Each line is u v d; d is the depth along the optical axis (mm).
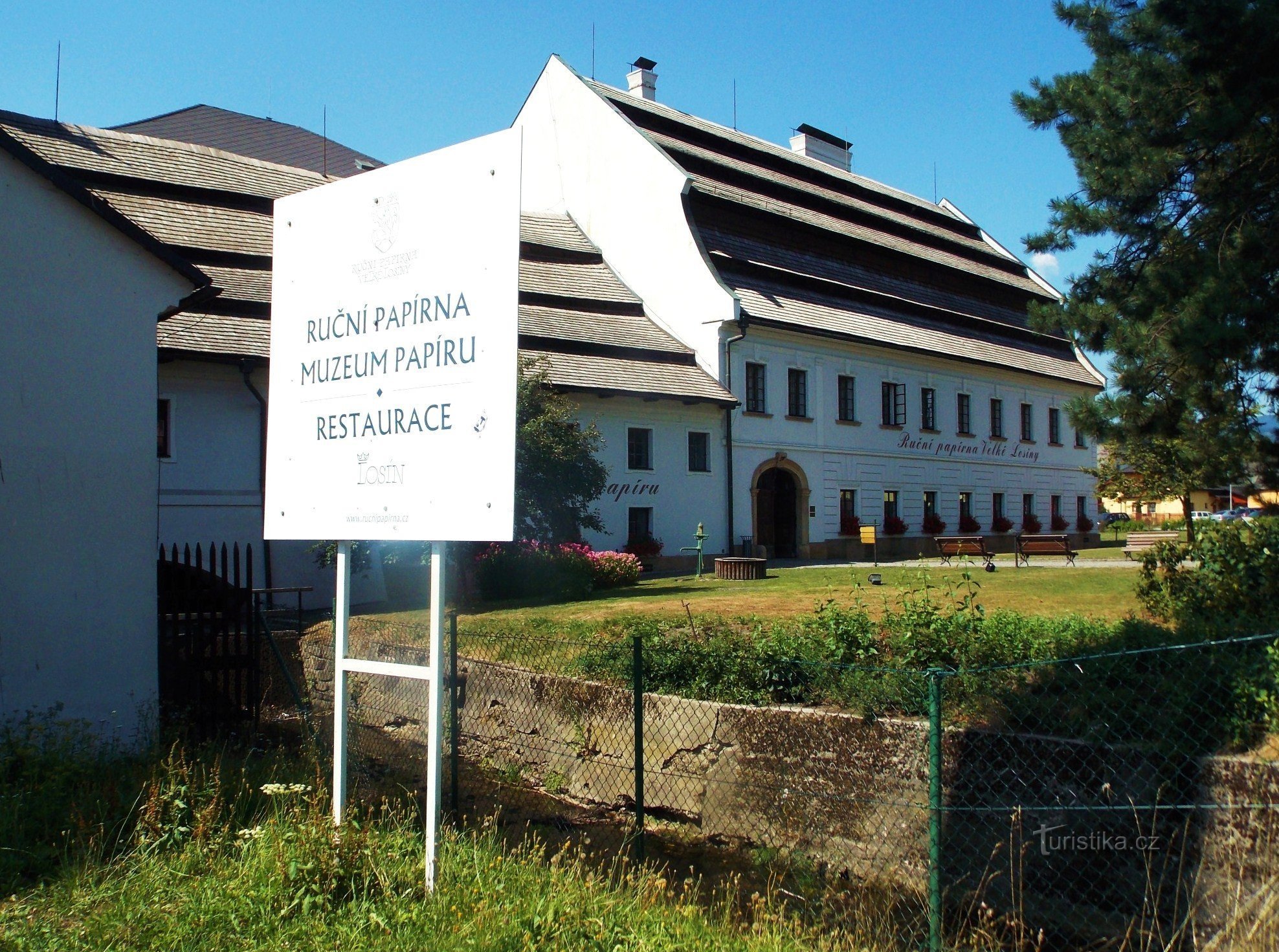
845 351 36219
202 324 23531
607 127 35219
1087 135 14266
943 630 9445
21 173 9531
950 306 43531
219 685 13375
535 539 20281
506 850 7496
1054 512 46969
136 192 27266
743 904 7547
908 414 38969
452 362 5812
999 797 7656
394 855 6082
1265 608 10312
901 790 8266
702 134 38062
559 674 11391
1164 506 68188
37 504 9508
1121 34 14250
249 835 6293
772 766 9117
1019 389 45125
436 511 5848
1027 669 8508
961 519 41219
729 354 31781
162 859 6176
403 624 15547
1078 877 7129
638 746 8078
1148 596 11875
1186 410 14219
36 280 9586
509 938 5078
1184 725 7219
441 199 5918
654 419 30125
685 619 14438
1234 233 13406
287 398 6844
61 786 7504
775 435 33500
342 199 6504
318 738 10836
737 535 32156
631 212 34375
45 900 5637
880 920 7246
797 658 9812
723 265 33094
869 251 40406
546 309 30828
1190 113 13242
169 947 5023
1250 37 12289
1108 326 14352
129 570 9961
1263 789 6508
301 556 23562
